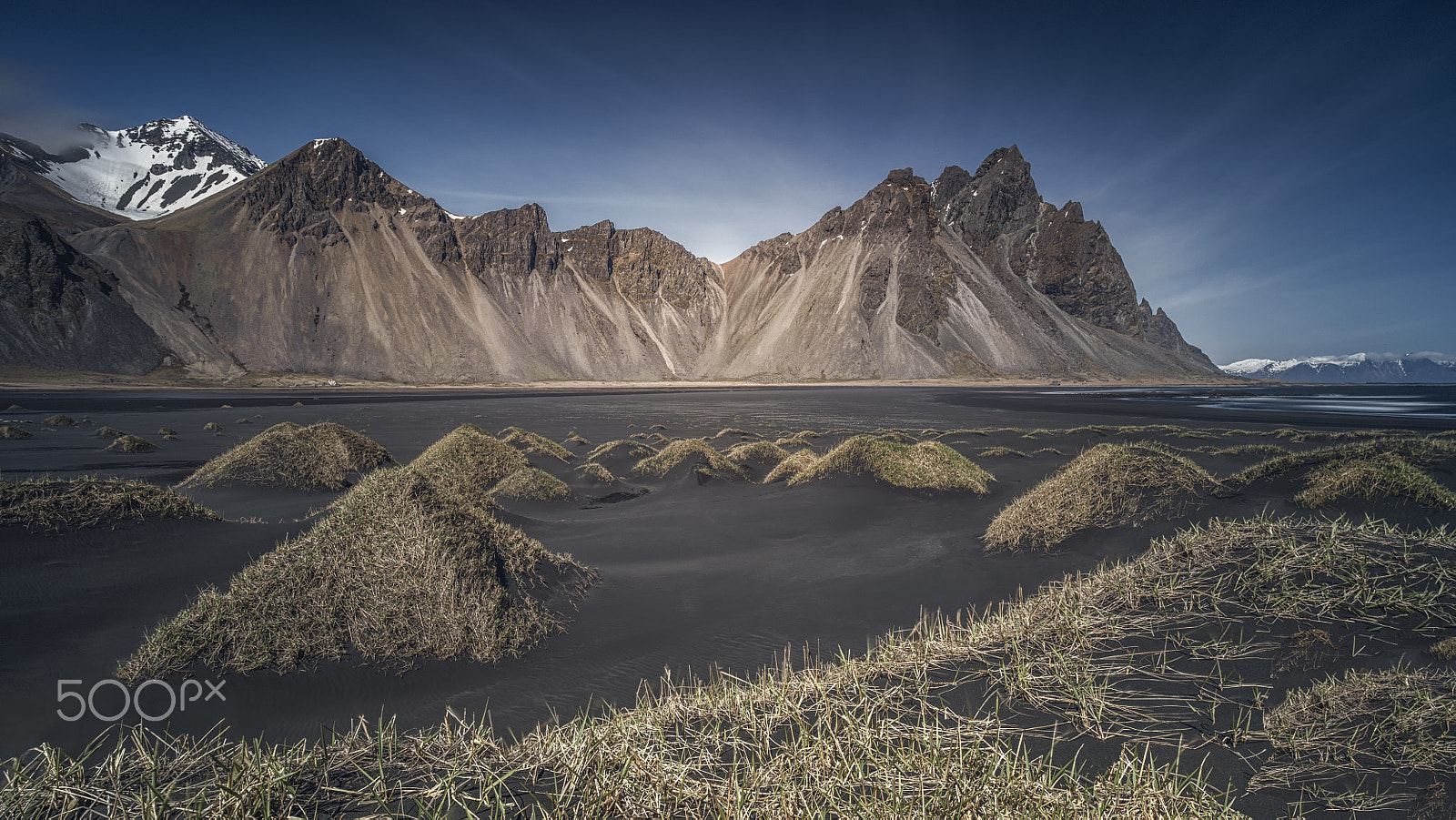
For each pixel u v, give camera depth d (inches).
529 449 997.2
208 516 491.5
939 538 522.3
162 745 204.1
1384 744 143.6
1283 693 173.8
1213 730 159.2
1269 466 512.7
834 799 130.5
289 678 255.6
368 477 341.1
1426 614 199.6
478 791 139.3
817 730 160.2
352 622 278.4
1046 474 846.5
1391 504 372.8
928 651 221.8
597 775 140.2
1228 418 2401.6
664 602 379.9
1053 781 134.5
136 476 830.5
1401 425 2085.4
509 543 369.7
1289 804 128.5
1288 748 148.3
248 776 135.3
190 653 258.7
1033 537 459.2
